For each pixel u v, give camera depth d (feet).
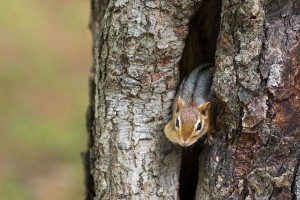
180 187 38.14
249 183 32.42
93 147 36.81
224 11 31.01
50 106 71.41
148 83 33.27
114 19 32.68
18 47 80.48
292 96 31.07
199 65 36.68
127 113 33.94
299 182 31.99
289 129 31.45
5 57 78.43
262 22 30.09
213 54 37.37
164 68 33.01
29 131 67.56
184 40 32.63
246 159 32.19
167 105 33.99
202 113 33.19
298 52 30.66
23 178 63.05
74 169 64.23
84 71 77.51
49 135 67.15
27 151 65.98
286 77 30.78
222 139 32.50
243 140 31.81
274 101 31.01
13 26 84.28
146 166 34.35
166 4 31.81
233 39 30.81
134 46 32.42
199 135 33.24
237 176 32.55
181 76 36.86
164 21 32.04
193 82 34.35
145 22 32.01
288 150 31.71
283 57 30.66
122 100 33.83
